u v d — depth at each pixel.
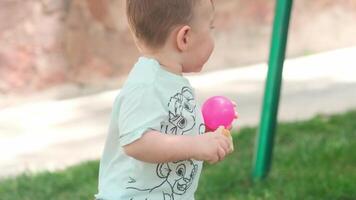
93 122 8.14
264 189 5.12
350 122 7.00
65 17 9.84
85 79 9.92
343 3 11.78
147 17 2.70
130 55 10.24
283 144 6.46
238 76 10.06
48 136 7.62
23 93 9.60
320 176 5.27
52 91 9.67
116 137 2.79
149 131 2.59
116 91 9.74
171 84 2.71
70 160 6.69
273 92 5.23
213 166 5.89
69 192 5.60
